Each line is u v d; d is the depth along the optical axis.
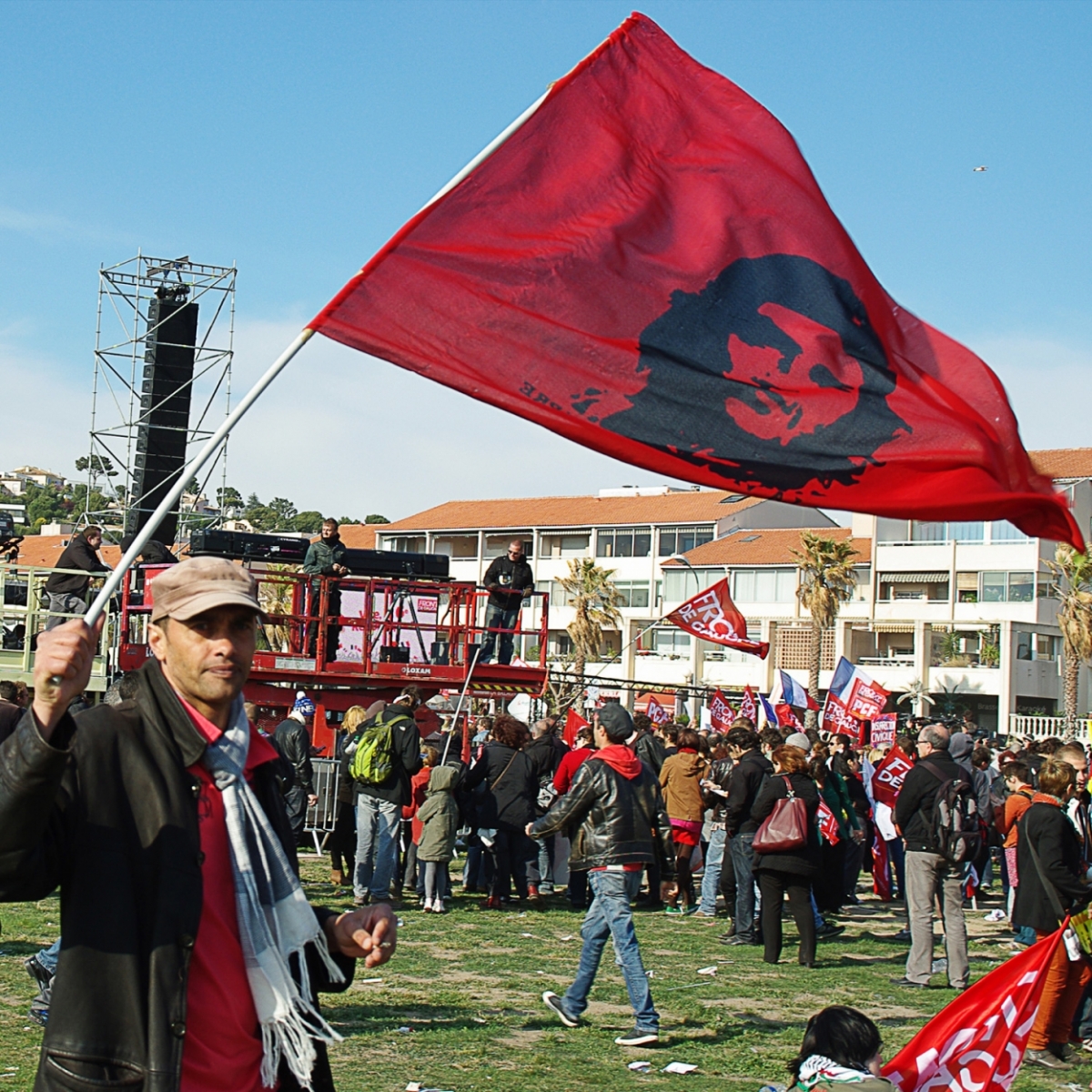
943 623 63.34
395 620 20.64
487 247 4.78
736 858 13.16
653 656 70.50
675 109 5.17
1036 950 4.99
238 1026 3.10
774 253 5.05
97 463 31.34
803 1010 9.88
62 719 2.82
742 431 4.81
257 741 3.37
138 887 3.01
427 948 11.83
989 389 4.93
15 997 8.74
